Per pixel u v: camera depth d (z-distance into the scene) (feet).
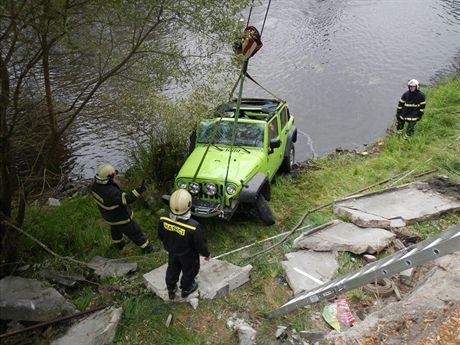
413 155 31.91
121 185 29.43
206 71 21.75
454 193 24.71
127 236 21.85
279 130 28.50
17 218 19.80
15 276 19.04
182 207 15.43
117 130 40.29
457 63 56.75
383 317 14.71
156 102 26.04
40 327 16.51
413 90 33.53
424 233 21.76
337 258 20.03
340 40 66.95
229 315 17.02
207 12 18.03
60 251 21.66
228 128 25.68
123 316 17.04
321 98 49.06
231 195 22.03
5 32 16.08
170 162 27.84
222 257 20.98
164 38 20.07
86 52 19.56
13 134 19.43
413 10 81.10
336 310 16.66
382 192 25.44
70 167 36.32
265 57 60.95
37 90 22.98
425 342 12.45
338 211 24.13
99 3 16.47
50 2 15.47
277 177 30.63
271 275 19.24
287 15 78.89
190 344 15.71
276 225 24.04
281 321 16.62
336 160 34.83
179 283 18.34
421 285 16.70
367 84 51.96
